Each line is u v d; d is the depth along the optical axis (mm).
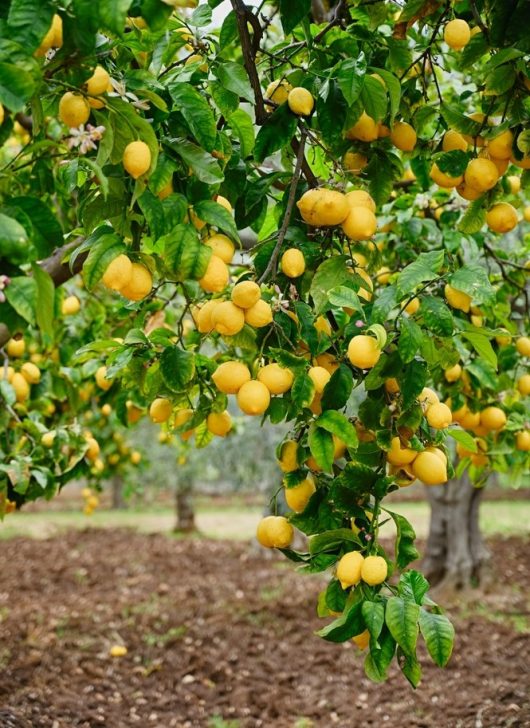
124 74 3262
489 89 3395
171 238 3180
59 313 4707
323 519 3389
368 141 3523
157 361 3590
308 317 3354
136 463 7637
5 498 4414
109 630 8500
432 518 10820
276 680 6973
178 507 19203
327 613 3428
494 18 3389
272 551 14352
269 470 14938
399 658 3215
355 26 3539
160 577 12352
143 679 6926
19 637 7863
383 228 4762
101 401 5066
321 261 3488
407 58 3561
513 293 4918
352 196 3357
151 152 3160
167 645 7973
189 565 13547
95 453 4773
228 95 3465
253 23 3426
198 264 3180
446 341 3400
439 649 3146
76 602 10188
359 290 3510
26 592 10938
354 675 6996
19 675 6469
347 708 6215
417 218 4562
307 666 7336
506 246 6852
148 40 3502
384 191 3617
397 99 3348
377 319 3215
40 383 5012
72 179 3412
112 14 2904
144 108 3123
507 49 3266
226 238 3303
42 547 15695
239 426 8500
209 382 3686
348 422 3232
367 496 3355
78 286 6402
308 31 3400
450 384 4219
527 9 3361
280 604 9703
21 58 2879
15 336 3850
